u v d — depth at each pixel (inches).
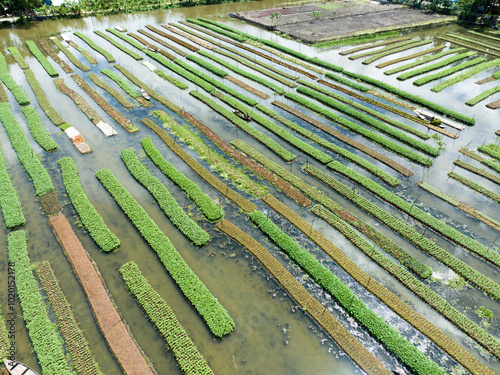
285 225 925.8
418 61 1868.8
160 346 668.7
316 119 1382.9
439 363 650.2
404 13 2696.9
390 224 917.2
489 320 715.4
